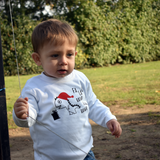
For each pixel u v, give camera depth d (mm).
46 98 1312
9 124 3643
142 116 3727
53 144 1277
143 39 13883
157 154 2410
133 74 8773
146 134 2979
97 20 12070
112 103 4617
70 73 1376
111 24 12602
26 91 1326
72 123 1310
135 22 13422
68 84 1394
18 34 10016
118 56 13398
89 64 12633
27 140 3088
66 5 11836
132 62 14430
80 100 1397
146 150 2527
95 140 2941
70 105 1338
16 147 2850
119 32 12922
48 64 1285
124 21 13062
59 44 1260
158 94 5078
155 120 3475
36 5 11258
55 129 1276
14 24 10125
